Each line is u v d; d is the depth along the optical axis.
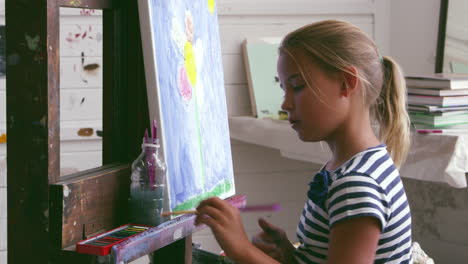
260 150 2.93
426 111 2.15
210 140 1.59
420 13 2.97
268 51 2.86
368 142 1.14
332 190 1.07
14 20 1.06
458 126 2.17
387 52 3.08
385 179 1.07
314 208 1.12
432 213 2.98
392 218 1.06
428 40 2.95
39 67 1.06
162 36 1.34
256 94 2.80
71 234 1.12
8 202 1.10
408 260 1.12
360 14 3.02
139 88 1.36
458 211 2.89
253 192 2.95
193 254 1.62
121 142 1.37
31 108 1.07
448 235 2.94
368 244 1.01
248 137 2.69
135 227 1.25
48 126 1.07
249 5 2.85
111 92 1.35
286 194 2.99
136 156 1.37
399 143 1.27
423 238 3.03
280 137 2.51
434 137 2.02
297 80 1.13
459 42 2.84
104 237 1.16
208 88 1.63
